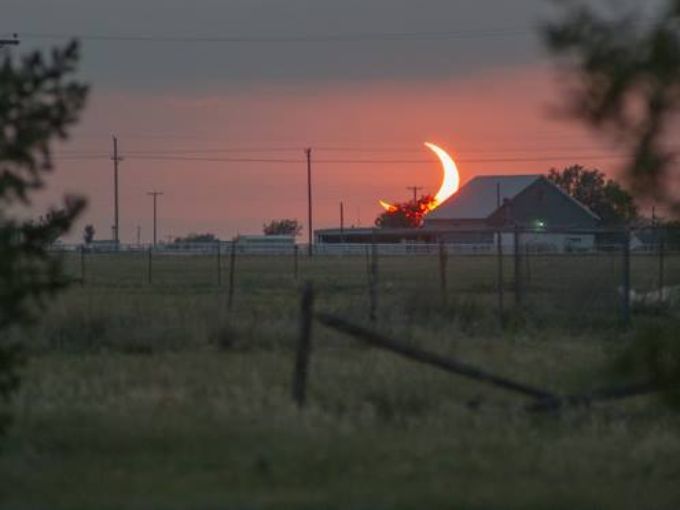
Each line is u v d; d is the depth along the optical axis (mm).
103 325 94562
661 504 47812
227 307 108812
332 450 52781
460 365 63594
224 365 81375
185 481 48062
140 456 52031
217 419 58500
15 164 51281
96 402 64125
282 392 66562
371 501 45312
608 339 100438
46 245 58250
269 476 48781
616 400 66250
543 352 90875
